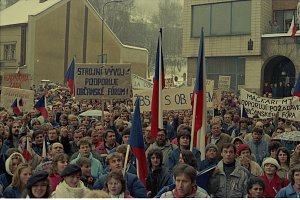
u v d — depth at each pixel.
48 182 6.27
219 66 42.97
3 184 8.12
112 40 56.06
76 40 52.97
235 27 42.12
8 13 54.09
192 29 44.00
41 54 49.94
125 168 7.66
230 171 7.86
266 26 41.97
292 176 7.16
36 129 11.85
